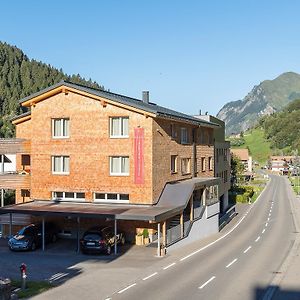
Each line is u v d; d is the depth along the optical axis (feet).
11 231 108.47
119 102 109.50
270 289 68.80
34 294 64.80
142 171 109.29
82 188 113.91
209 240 118.83
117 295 64.59
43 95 116.16
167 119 115.44
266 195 292.81
